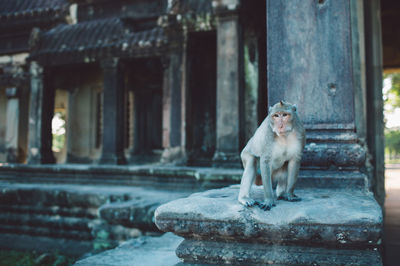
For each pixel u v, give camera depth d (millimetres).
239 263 1938
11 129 12859
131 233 5590
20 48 12922
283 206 1951
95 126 14750
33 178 9406
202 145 11336
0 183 9211
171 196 6441
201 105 11445
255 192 2426
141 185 8039
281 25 3018
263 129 2055
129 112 14297
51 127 11508
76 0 13062
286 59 2982
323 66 2910
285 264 1850
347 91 2854
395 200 9523
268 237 1876
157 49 9891
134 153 14070
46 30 12680
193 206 2033
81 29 11383
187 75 9406
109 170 8445
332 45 2904
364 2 7609
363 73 6098
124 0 12617
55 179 9094
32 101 11250
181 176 7520
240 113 8242
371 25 7574
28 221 7316
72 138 14977
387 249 4531
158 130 14242
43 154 11086
